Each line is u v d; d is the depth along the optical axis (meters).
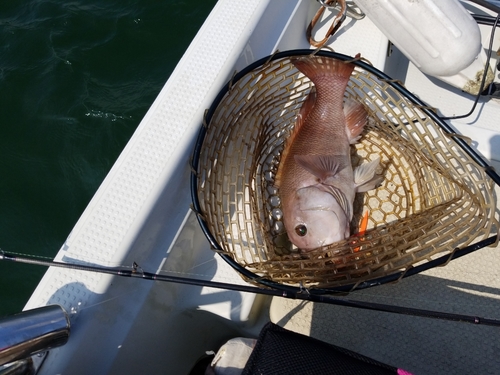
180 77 0.80
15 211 1.38
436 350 0.74
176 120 0.76
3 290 1.27
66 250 0.63
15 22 1.72
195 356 0.80
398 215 0.87
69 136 1.50
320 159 0.85
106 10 1.75
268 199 0.91
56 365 0.56
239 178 0.87
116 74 1.62
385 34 0.90
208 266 0.81
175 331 0.76
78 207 1.40
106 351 0.63
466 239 0.83
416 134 0.88
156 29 1.71
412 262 0.69
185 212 0.76
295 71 0.96
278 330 0.54
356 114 0.89
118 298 0.64
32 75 1.60
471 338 0.75
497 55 1.00
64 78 1.60
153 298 0.71
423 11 0.82
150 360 0.71
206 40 0.83
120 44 1.67
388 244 0.72
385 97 0.97
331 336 0.76
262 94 0.86
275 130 0.96
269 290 0.63
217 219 0.77
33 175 1.43
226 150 0.82
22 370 0.54
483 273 0.80
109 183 0.69
